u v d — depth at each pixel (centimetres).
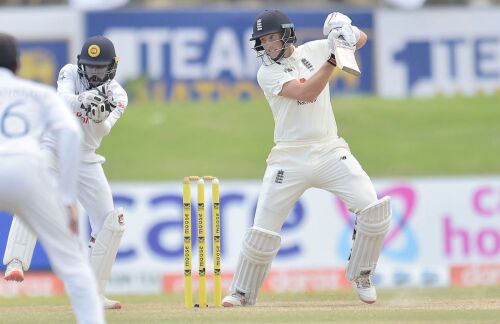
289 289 4150
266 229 2420
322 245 4200
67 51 5759
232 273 4138
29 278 4172
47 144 2308
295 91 2311
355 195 2373
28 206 1603
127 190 4159
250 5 7769
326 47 2433
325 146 2386
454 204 4353
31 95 1631
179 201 4169
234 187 4197
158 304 2672
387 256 4275
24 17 5734
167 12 5897
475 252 4347
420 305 2402
